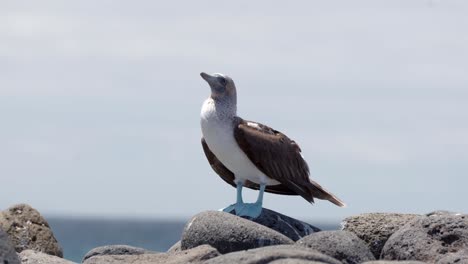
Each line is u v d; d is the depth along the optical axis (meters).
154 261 17.56
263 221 20.33
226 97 20.98
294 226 20.36
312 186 21.88
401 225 19.67
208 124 20.94
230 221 18.28
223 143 20.91
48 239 21.31
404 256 17.80
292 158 21.42
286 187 22.45
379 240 19.56
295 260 14.77
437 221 17.89
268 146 21.00
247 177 21.36
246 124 21.06
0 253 16.12
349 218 20.09
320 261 15.03
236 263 15.05
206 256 16.98
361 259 17.28
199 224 18.34
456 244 17.58
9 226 21.19
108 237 177.88
